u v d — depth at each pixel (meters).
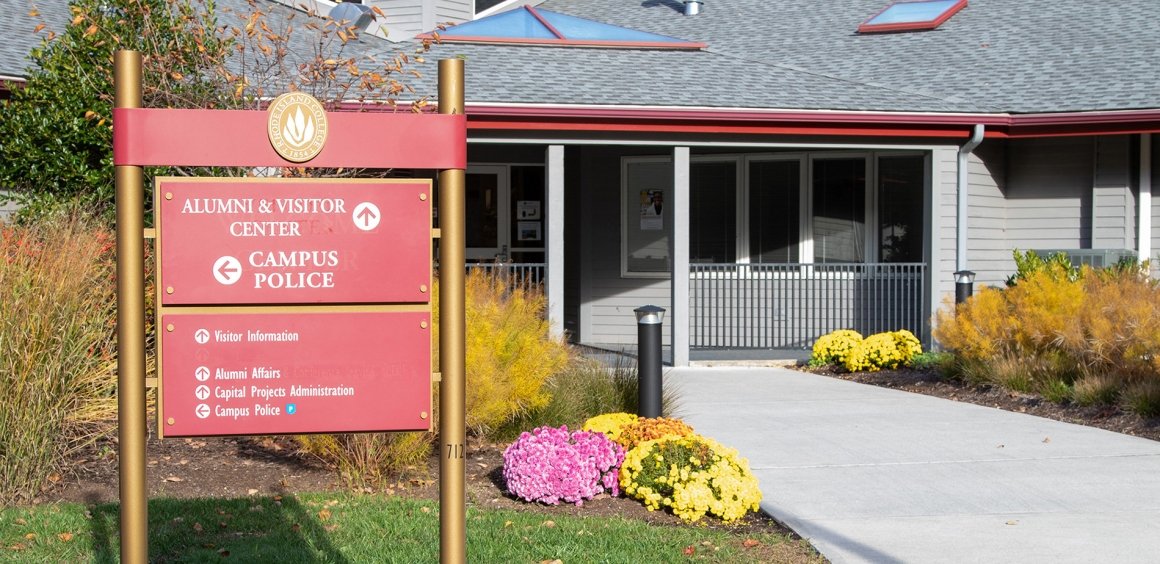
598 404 8.43
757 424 8.76
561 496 6.18
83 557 5.02
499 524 5.68
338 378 3.74
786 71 13.86
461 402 3.77
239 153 3.64
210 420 3.68
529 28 15.06
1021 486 6.58
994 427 8.61
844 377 11.90
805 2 18.02
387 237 3.75
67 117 9.38
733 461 6.16
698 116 12.05
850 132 12.66
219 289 3.67
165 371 3.65
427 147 3.74
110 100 9.18
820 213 14.34
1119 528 5.61
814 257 14.40
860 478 6.82
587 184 15.02
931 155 13.00
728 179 14.73
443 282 3.76
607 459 6.32
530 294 8.93
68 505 5.93
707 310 14.77
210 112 3.61
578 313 15.17
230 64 10.55
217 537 5.40
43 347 6.14
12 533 5.36
